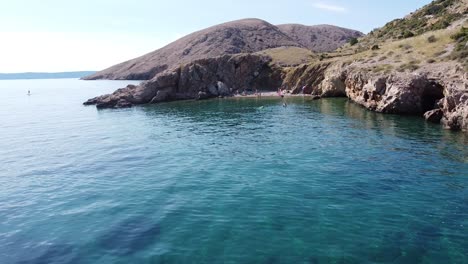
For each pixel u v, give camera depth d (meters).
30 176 31.75
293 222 19.61
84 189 27.19
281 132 46.88
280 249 16.84
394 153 33.34
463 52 57.28
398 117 53.03
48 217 22.22
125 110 84.06
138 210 22.34
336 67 88.25
